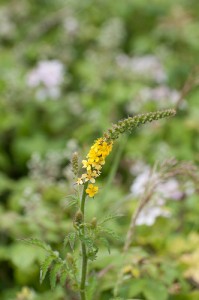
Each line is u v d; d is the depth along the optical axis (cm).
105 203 462
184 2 919
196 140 570
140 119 239
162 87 651
